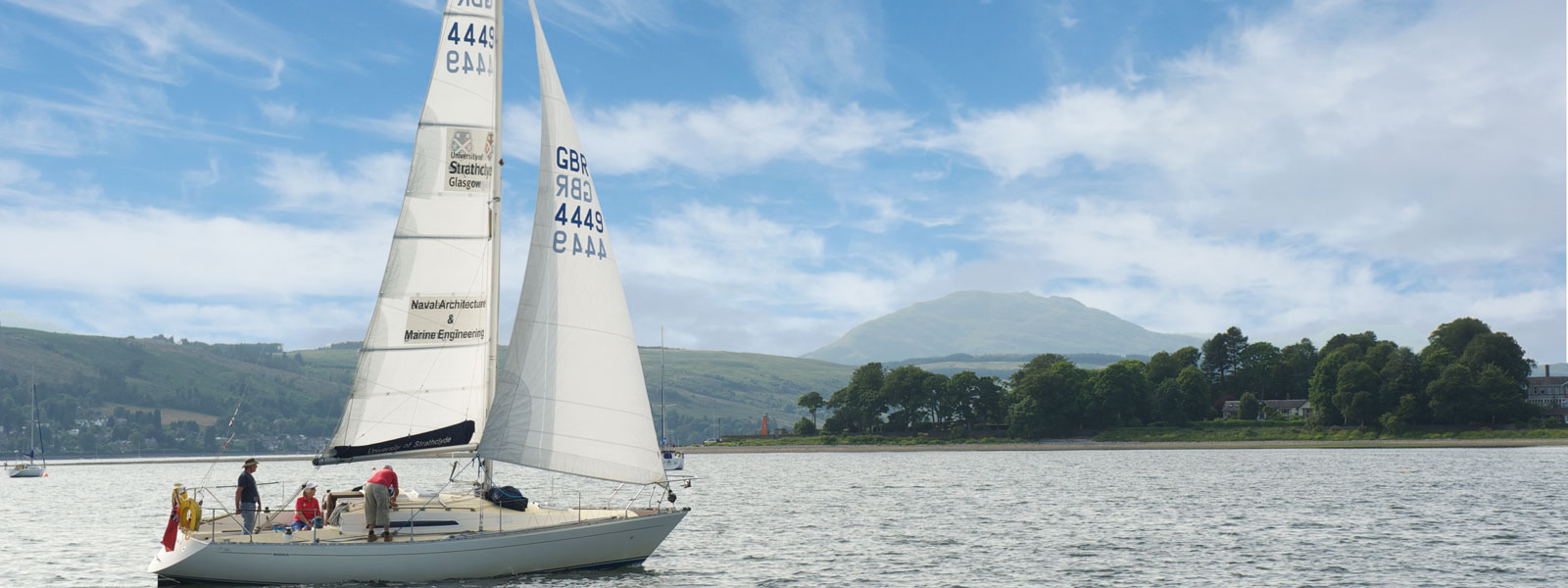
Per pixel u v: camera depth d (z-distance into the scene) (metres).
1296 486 79.94
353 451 29.94
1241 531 50.16
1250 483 84.75
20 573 40.09
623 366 32.47
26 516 66.75
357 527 30.67
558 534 31.61
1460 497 66.94
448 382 30.78
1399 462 120.31
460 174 30.97
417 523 30.91
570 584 31.94
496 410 31.05
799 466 148.00
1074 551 44.22
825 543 47.28
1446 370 181.25
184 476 148.25
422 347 30.55
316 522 30.89
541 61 32.62
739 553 43.81
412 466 159.50
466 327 30.98
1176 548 44.66
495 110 31.41
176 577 29.89
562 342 31.86
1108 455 168.12
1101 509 63.31
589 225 32.69
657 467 32.56
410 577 30.06
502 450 31.00
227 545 29.31
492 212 31.28
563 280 32.06
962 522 56.19
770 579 37.28
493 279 31.23
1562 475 88.06
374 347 30.12
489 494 31.95
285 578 29.53
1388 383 187.25
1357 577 37.00
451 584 30.48
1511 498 65.62
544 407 31.45
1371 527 50.91
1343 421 192.25
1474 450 154.25
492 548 30.80
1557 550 42.34
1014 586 36.09
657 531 33.44
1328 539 46.78
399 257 30.34
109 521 62.47
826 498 76.12
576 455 31.62
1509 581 35.81
